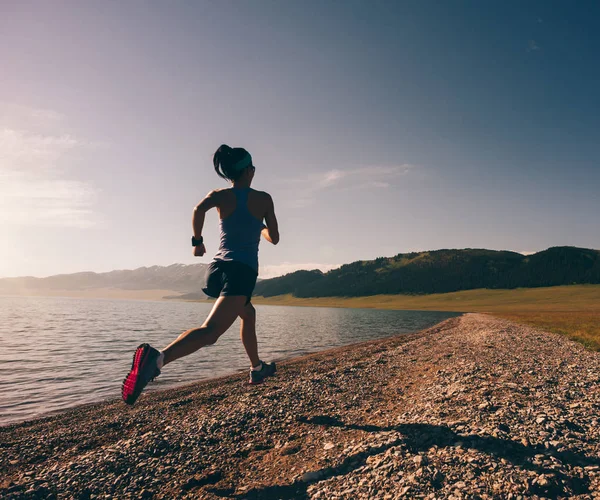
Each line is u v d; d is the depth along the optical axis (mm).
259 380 4363
